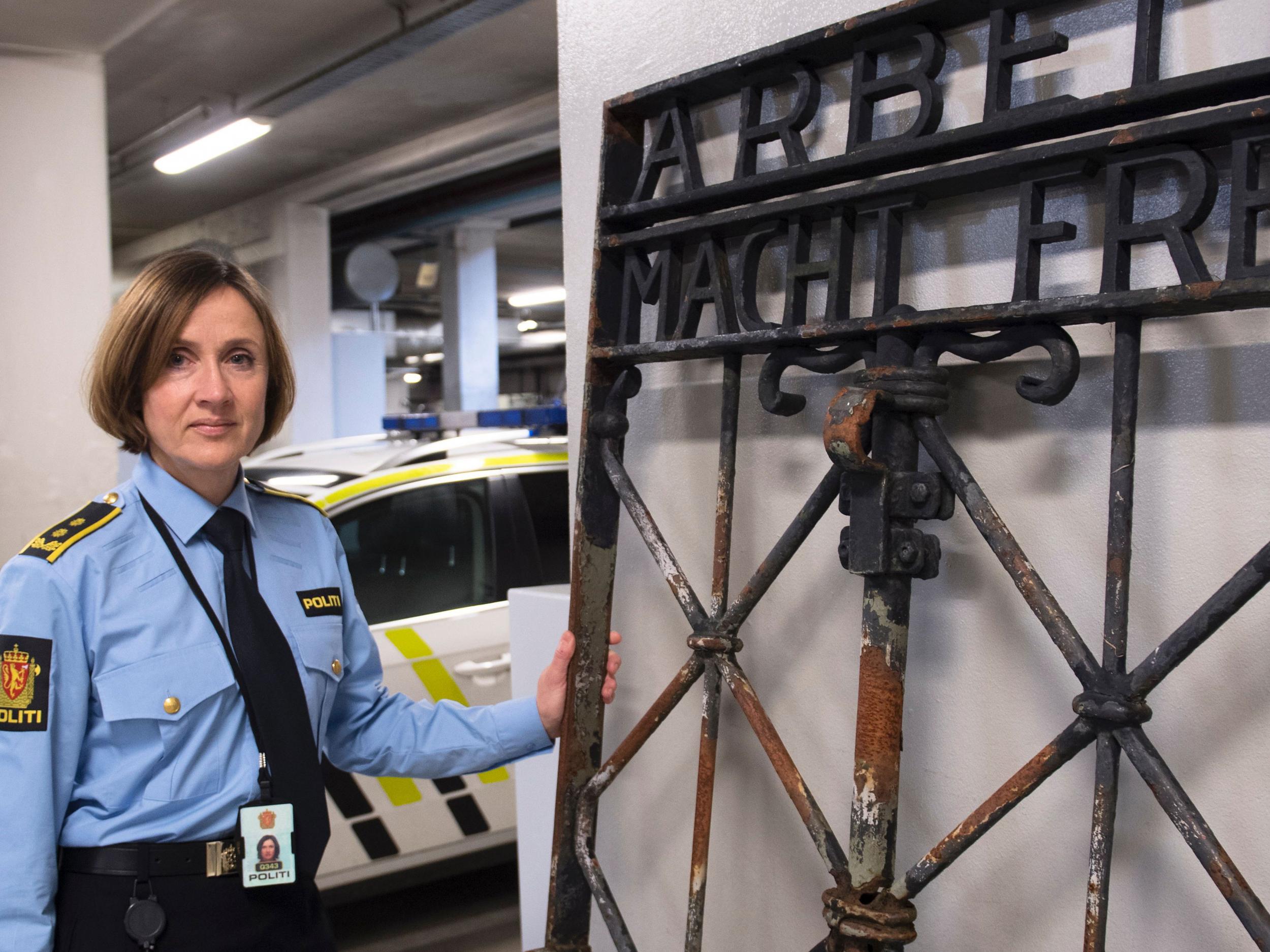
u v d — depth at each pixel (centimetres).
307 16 637
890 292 113
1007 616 114
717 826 145
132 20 544
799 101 122
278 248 1068
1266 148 93
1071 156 96
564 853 139
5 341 544
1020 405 113
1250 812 97
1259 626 97
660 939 154
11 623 112
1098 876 94
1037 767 98
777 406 124
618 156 141
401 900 340
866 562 108
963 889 120
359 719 148
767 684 139
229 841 119
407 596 306
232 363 124
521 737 144
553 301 1614
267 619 128
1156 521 103
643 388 153
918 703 123
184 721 118
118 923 114
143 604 120
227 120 804
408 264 1578
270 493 141
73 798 117
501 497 332
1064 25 106
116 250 1470
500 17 633
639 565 154
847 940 108
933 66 110
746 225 124
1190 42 98
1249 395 97
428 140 871
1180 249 91
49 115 562
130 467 843
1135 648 104
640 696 154
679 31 143
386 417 398
